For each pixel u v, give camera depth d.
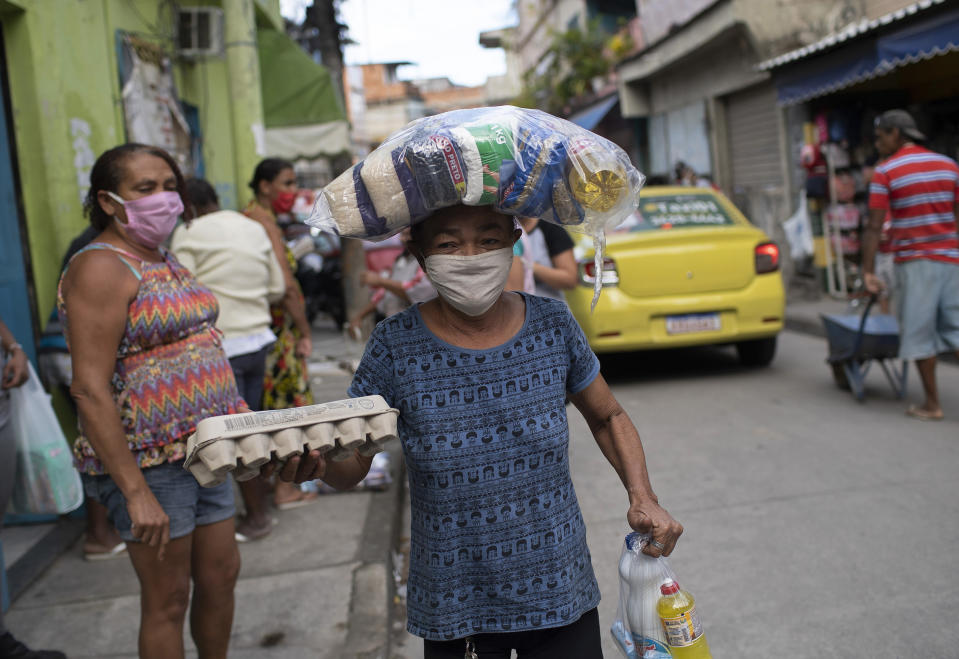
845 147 10.57
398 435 1.89
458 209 1.77
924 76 9.85
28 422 3.12
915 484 4.56
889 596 3.38
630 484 1.95
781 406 6.38
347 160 10.91
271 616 3.48
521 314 1.92
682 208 7.80
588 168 1.73
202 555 2.70
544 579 1.85
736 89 13.75
